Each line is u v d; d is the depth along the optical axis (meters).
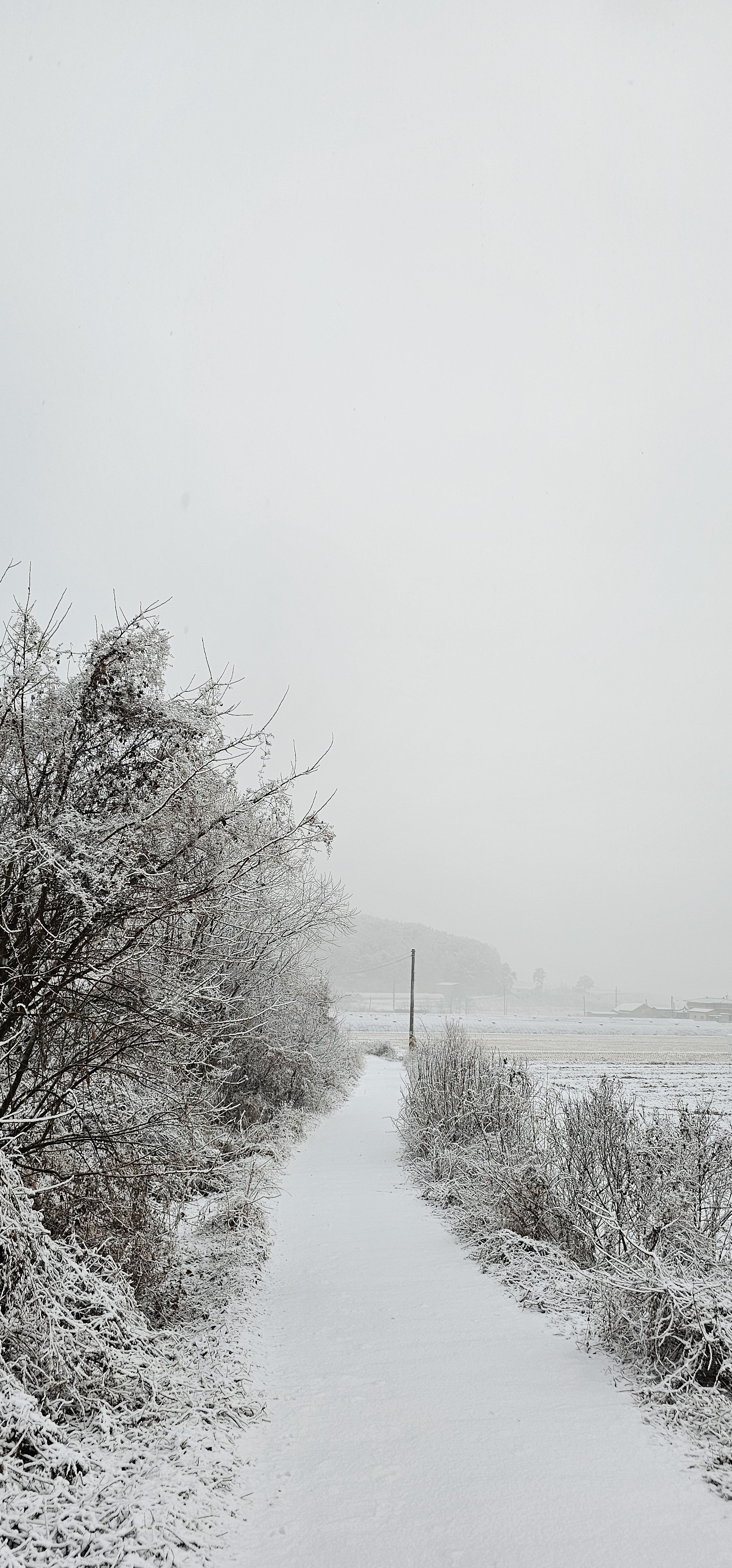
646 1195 6.46
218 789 6.17
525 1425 4.22
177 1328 5.55
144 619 5.81
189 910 5.70
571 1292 6.43
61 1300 4.24
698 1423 4.15
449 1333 5.65
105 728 5.68
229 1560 3.08
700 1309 4.70
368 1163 13.01
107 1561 2.94
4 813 5.18
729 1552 3.14
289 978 14.58
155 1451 3.78
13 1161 4.74
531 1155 8.36
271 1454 3.94
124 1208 5.55
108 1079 5.61
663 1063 47.41
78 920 4.99
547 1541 3.21
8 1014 4.92
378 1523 3.34
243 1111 13.24
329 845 6.71
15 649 5.41
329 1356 5.22
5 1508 3.10
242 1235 7.79
